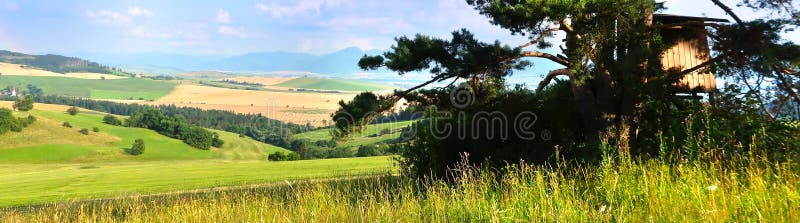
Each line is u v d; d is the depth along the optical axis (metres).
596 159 11.20
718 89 13.05
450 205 7.61
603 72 13.45
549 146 13.46
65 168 100.25
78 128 163.88
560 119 14.59
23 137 148.00
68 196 30.45
